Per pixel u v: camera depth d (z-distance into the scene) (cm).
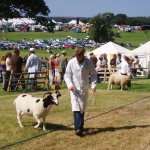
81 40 10562
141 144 1116
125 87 2702
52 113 1564
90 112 1605
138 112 1605
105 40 8938
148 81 3247
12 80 2481
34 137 1169
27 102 1271
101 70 3175
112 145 1105
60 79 2839
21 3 5188
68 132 1238
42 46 9075
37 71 2530
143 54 4059
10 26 15638
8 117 1465
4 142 1120
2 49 8450
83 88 1176
